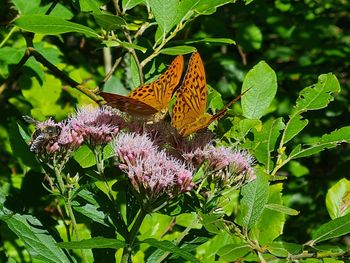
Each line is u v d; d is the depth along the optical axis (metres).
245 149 0.48
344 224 0.43
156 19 0.49
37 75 0.62
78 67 0.70
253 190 0.45
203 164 0.45
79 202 0.45
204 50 0.72
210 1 0.49
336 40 0.76
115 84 0.65
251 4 0.71
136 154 0.44
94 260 0.46
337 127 0.72
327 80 0.50
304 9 0.75
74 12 0.67
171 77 0.45
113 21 0.47
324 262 0.45
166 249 0.40
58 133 0.45
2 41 0.63
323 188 0.69
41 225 0.45
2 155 0.62
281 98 0.70
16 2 0.56
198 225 0.52
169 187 0.43
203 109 0.45
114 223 0.44
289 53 0.74
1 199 0.45
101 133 0.45
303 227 0.67
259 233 0.47
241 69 0.72
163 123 0.46
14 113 0.64
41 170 0.51
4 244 0.55
